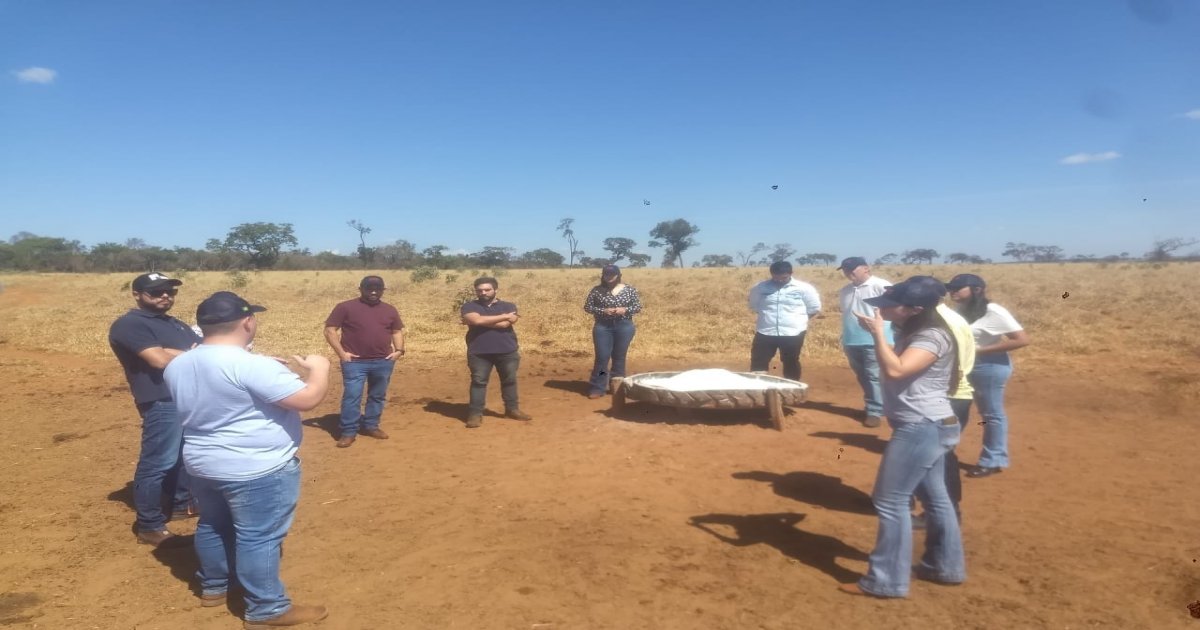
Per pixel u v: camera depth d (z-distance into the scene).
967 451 7.24
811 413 8.77
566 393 10.52
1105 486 6.14
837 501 5.80
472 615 3.98
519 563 4.64
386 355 7.89
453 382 11.55
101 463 7.27
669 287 32.38
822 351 13.98
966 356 4.11
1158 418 8.62
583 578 4.42
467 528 5.27
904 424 4.06
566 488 6.14
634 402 9.44
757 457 6.97
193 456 3.67
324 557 4.77
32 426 8.89
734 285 32.62
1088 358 12.66
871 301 4.17
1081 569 4.51
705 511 5.59
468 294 24.67
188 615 4.04
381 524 5.37
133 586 4.43
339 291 32.28
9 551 5.00
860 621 3.90
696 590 4.27
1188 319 17.20
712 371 9.03
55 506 5.96
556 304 24.25
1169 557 4.67
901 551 4.10
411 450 7.45
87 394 10.96
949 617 3.94
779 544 4.95
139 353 4.86
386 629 3.84
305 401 3.63
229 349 3.62
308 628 3.84
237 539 3.76
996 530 5.16
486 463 6.94
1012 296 23.59
